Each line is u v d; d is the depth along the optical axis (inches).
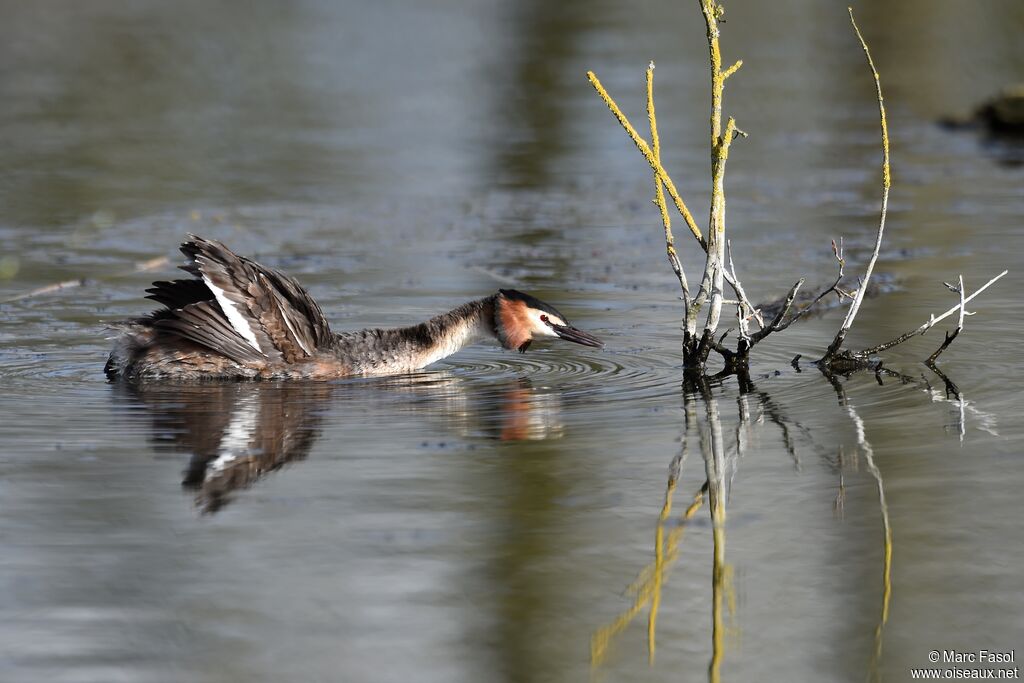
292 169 1018.7
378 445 453.4
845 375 543.2
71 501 398.0
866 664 309.7
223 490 408.2
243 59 1441.9
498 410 499.2
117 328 546.6
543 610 335.0
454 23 1633.9
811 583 347.9
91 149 1067.9
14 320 638.5
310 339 558.3
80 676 299.6
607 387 533.6
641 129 1145.4
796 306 665.0
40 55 1450.5
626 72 1336.1
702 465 431.2
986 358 558.3
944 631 323.6
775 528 380.5
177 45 1510.8
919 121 1196.5
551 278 732.7
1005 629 324.2
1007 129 1144.8
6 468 425.4
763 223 860.0
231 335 542.9
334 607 333.4
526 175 1007.6
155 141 1101.7
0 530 375.6
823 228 839.7
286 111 1219.2
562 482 416.2
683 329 588.4
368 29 1604.3
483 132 1143.6
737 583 348.8
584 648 317.7
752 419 481.7
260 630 321.4
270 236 829.8
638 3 1760.6
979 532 373.7
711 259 550.6
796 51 1465.3
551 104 1230.3
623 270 751.1
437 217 884.6
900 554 362.0
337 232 842.2
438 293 698.2
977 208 884.0
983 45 1497.3
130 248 794.8
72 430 468.1
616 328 633.6
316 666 306.0
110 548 364.2
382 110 1219.2
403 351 571.8
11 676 299.0
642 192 956.0
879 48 1488.7
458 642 318.3
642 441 456.8
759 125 1175.0
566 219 880.3
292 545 367.9
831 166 1029.8
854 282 701.9
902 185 966.4
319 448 450.3
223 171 1008.9
